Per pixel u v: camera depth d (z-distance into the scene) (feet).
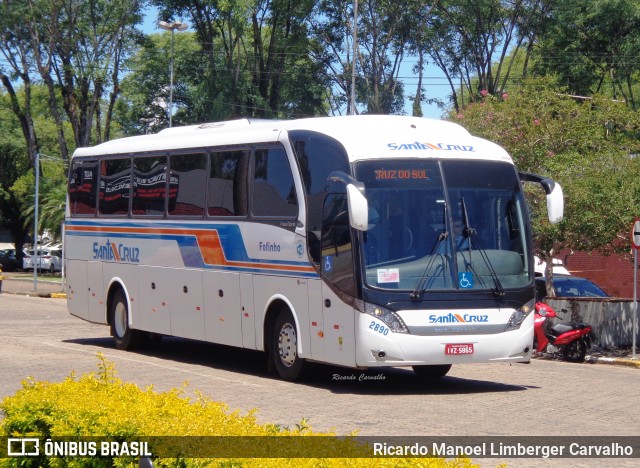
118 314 64.39
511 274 45.52
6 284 165.78
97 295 66.54
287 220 48.47
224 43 172.65
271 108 174.50
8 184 234.17
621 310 74.90
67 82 177.99
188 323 56.90
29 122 191.52
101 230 66.03
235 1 158.81
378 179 44.37
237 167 52.85
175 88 179.11
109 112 178.09
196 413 23.94
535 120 75.72
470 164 46.19
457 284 44.21
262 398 43.01
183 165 57.67
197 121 170.71
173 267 58.13
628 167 70.28
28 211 213.87
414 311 43.47
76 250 69.21
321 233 45.96
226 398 42.83
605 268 111.65
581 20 164.86
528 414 39.37
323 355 45.78
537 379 52.65
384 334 43.06
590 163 71.00
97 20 173.37
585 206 68.90
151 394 26.68
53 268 206.90
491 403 42.42
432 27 179.83
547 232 70.74
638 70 163.12
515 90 80.02
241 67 173.78
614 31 165.68
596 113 76.38
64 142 183.42
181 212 57.47
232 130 54.44
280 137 49.62
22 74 184.55
